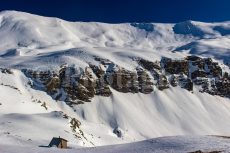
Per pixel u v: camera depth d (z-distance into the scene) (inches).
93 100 7805.1
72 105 7578.7
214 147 2143.2
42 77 7800.2
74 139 4394.7
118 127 7017.7
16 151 2375.7
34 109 6328.7
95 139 5442.9
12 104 6136.8
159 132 7308.1
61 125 4707.2
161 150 2188.7
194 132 7603.4
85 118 7273.6
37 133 4121.6
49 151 2381.9
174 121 7869.1
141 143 2443.4
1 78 7288.4
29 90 7455.7
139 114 7746.1
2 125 4242.1
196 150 2092.8
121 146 2454.5
